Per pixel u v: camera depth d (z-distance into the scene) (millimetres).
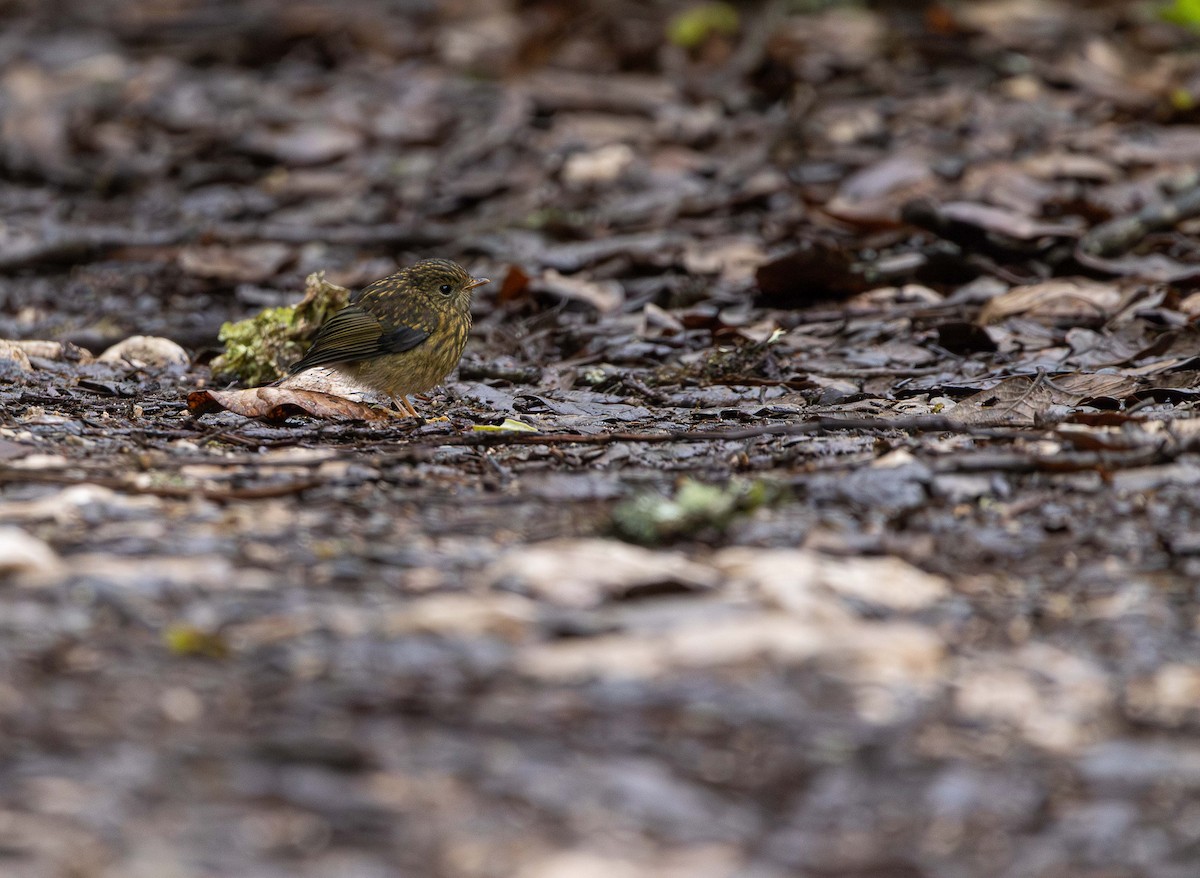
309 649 6453
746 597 7062
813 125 21984
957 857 5121
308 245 19766
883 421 9844
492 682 6211
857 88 23438
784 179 20172
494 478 9312
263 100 26047
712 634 6617
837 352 13867
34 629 6574
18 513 8125
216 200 22094
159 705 5941
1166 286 14406
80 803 5219
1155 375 11883
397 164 22859
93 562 7355
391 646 6492
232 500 8531
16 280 19062
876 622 6906
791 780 5543
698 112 23531
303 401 11383
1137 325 13664
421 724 5855
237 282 18203
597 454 9969
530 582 7184
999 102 22234
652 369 13766
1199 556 7688
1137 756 5715
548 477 9172
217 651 6418
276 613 6809
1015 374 12578
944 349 13758
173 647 6438
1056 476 8953
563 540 7914
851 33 25297
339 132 24016
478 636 6605
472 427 11219
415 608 6871
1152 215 16641
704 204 19531
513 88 24953
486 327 15898
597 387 13234
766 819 5312
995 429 10148
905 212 16812
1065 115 21641
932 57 24469
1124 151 19609
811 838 5207
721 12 26438
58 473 9086
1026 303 14648
